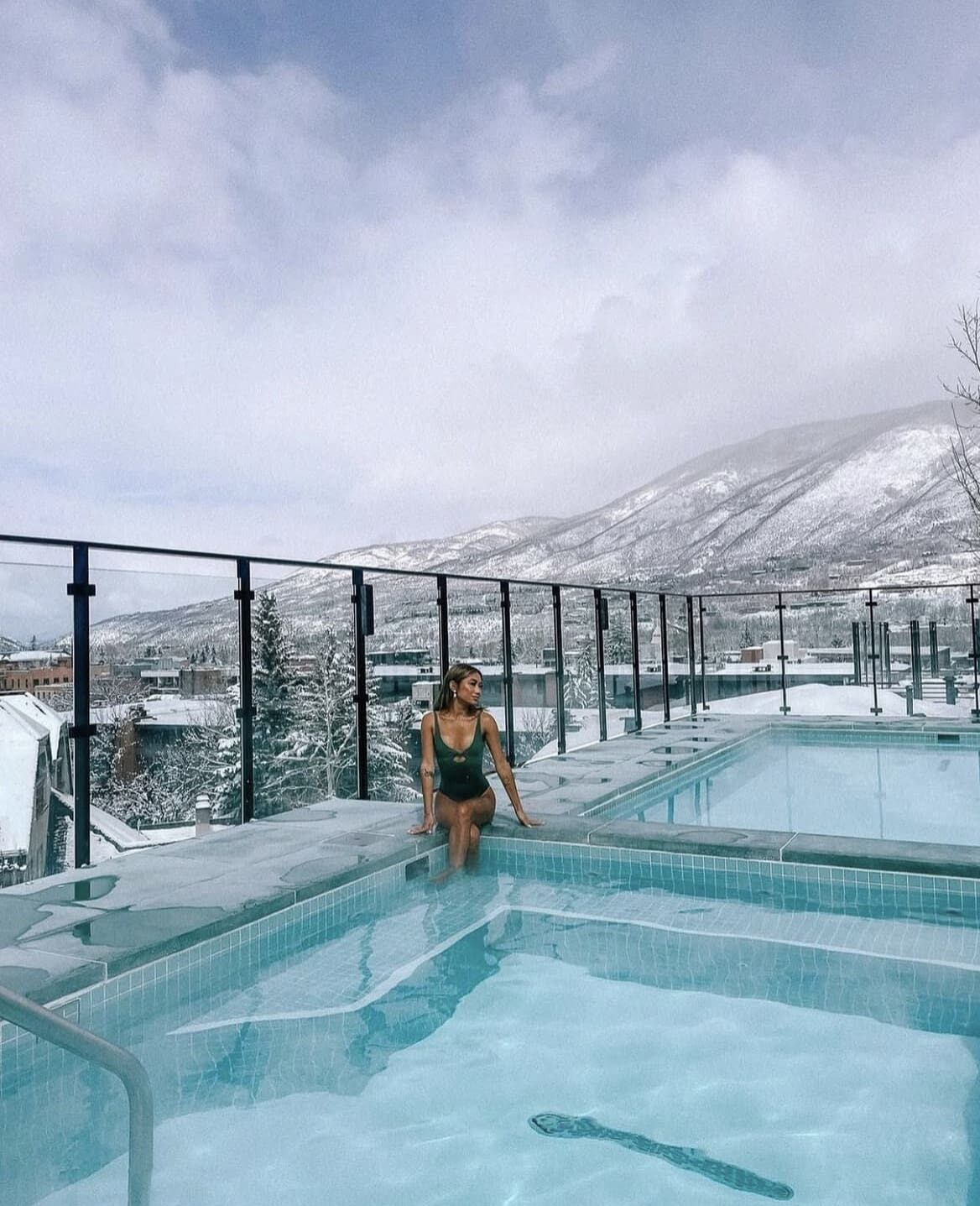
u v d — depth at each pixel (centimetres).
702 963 334
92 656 411
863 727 928
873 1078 247
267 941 336
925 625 978
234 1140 219
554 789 593
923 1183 198
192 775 455
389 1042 273
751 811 595
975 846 410
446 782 461
